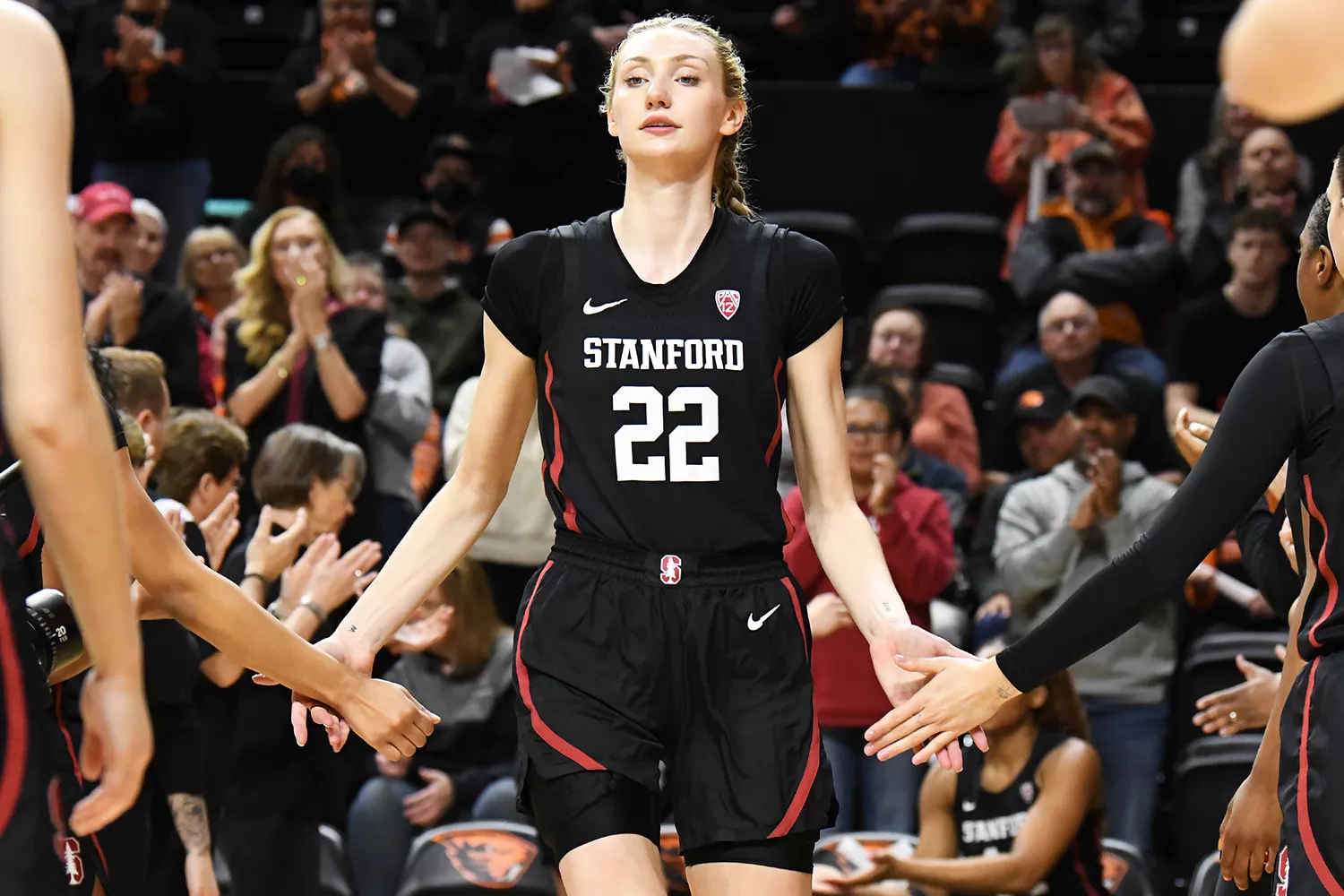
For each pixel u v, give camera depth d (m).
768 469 4.71
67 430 2.93
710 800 4.59
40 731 3.19
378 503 10.64
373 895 8.81
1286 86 1.85
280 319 10.84
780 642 4.65
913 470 11.02
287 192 13.09
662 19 4.93
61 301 2.95
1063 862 7.67
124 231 11.77
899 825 8.96
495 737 9.18
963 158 15.31
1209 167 14.35
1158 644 9.64
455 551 5.01
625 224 4.79
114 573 3.04
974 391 12.59
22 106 3.00
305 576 6.99
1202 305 11.92
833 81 16.72
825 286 4.77
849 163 15.44
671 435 4.64
